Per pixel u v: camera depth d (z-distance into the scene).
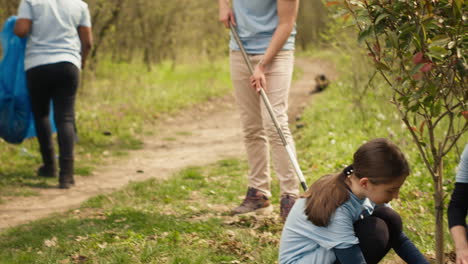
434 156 2.94
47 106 6.14
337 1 2.88
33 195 5.62
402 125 7.02
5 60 6.15
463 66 2.63
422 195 4.96
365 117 8.98
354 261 2.42
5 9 11.41
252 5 4.44
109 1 14.30
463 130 2.82
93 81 13.64
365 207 2.56
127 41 16.86
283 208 4.31
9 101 6.20
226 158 7.81
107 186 6.16
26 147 7.75
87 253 3.74
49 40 5.81
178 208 4.96
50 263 3.58
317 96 15.28
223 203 5.19
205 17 23.27
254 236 3.99
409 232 4.01
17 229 4.39
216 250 3.74
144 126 10.73
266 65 4.33
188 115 12.73
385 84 8.09
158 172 6.98
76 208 5.10
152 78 18.86
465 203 2.62
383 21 2.84
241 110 4.56
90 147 8.41
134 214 4.66
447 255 3.56
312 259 2.51
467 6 2.61
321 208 2.45
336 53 11.09
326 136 8.34
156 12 19.31
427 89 2.71
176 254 3.67
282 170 4.32
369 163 2.36
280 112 4.35
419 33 2.64
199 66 24.28
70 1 5.94
